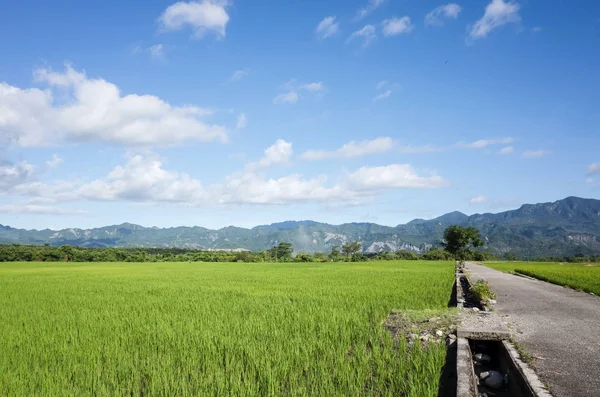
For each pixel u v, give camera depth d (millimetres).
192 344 9977
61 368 8648
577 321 12383
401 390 7219
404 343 9477
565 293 20875
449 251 103000
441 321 11297
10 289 25406
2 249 87000
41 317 14500
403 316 12195
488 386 8211
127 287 26203
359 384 7293
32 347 10188
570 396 6246
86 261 91312
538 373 7293
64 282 31156
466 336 9844
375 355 8797
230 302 17500
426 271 43344
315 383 7469
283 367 8094
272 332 11102
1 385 7648
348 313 13703
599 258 98250
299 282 28500
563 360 8062
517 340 9727
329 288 23281
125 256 95688
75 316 14594
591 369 7520
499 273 41719
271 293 21156
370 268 53000
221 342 10047
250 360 8641
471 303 18141
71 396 7090
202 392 7051
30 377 8023
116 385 7547
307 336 10703
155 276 38250
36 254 88312
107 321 13383
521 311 14445
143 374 8125
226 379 7664
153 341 10430
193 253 118812
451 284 25141
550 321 12359
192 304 17109
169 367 8266
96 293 22703
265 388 7301
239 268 56562
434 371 7652
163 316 14055
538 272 38219
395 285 24625
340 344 9734
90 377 7844
